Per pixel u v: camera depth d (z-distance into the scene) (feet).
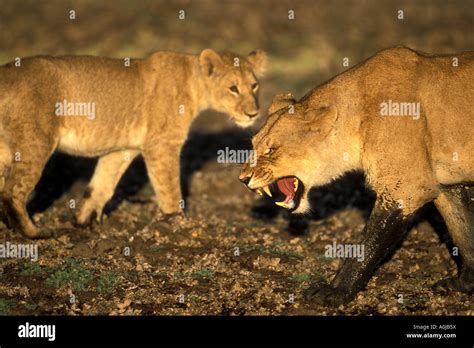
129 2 132.98
